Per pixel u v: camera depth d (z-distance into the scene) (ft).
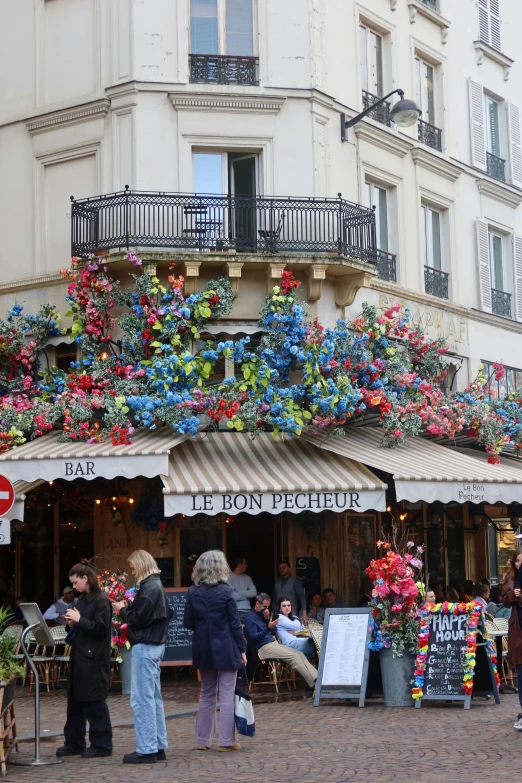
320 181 67.72
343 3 71.67
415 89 78.38
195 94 65.92
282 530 68.18
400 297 73.41
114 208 64.18
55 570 67.97
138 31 66.08
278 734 40.37
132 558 35.91
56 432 62.08
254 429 60.23
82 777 32.42
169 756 35.96
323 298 65.98
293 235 65.36
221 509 55.26
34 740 39.50
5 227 70.59
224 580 37.35
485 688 47.85
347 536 70.03
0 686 34.09
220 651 36.50
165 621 35.53
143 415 58.85
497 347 84.64
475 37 86.17
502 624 55.93
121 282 64.28
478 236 83.10
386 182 74.43
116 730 43.29
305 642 54.29
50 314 66.13
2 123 71.05
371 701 49.52
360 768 32.83
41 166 69.46
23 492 59.31
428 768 32.55
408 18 77.92
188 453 60.39
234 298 63.21
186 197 63.87
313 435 62.80
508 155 89.40
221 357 64.49
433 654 46.85
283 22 67.87
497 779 30.60
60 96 69.00
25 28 70.69
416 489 57.67
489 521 80.43
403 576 47.62
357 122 70.95
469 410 67.82
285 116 67.26
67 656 54.24
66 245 68.33
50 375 64.23
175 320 61.52
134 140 65.41
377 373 63.82
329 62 70.03
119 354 63.93
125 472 56.08
